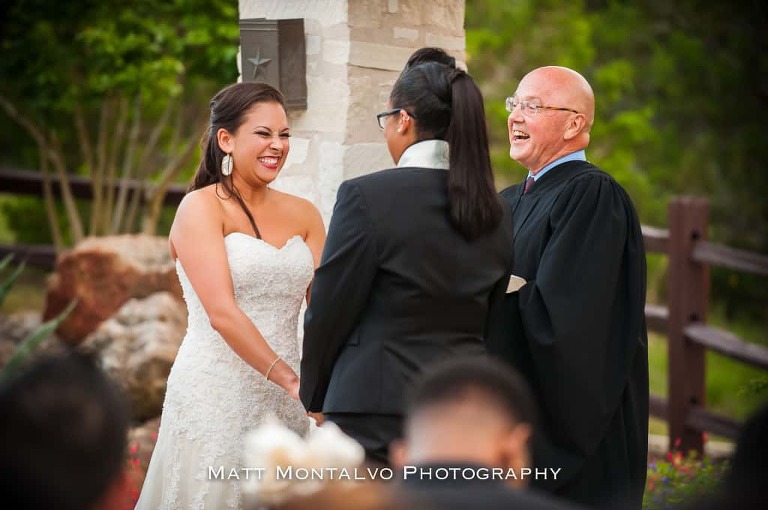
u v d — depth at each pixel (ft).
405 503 9.04
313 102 23.27
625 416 19.57
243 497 18.47
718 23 82.84
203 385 18.42
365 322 15.57
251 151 18.49
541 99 20.58
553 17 71.10
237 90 18.72
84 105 49.88
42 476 7.89
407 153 15.93
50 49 45.65
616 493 19.22
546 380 18.54
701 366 36.06
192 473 18.40
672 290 36.09
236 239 18.45
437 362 15.25
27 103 50.14
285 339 18.79
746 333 81.56
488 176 15.71
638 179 71.92
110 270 36.76
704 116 82.94
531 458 18.62
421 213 15.38
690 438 35.68
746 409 64.90
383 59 23.34
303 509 9.41
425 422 9.43
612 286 18.98
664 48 82.69
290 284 18.72
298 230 19.36
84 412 8.18
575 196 19.49
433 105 15.76
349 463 9.95
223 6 42.88
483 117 15.78
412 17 24.03
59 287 37.29
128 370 32.89
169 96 52.70
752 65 82.12
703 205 36.04
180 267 18.71
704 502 9.31
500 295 16.48
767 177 82.58
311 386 16.17
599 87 70.38
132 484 25.99
